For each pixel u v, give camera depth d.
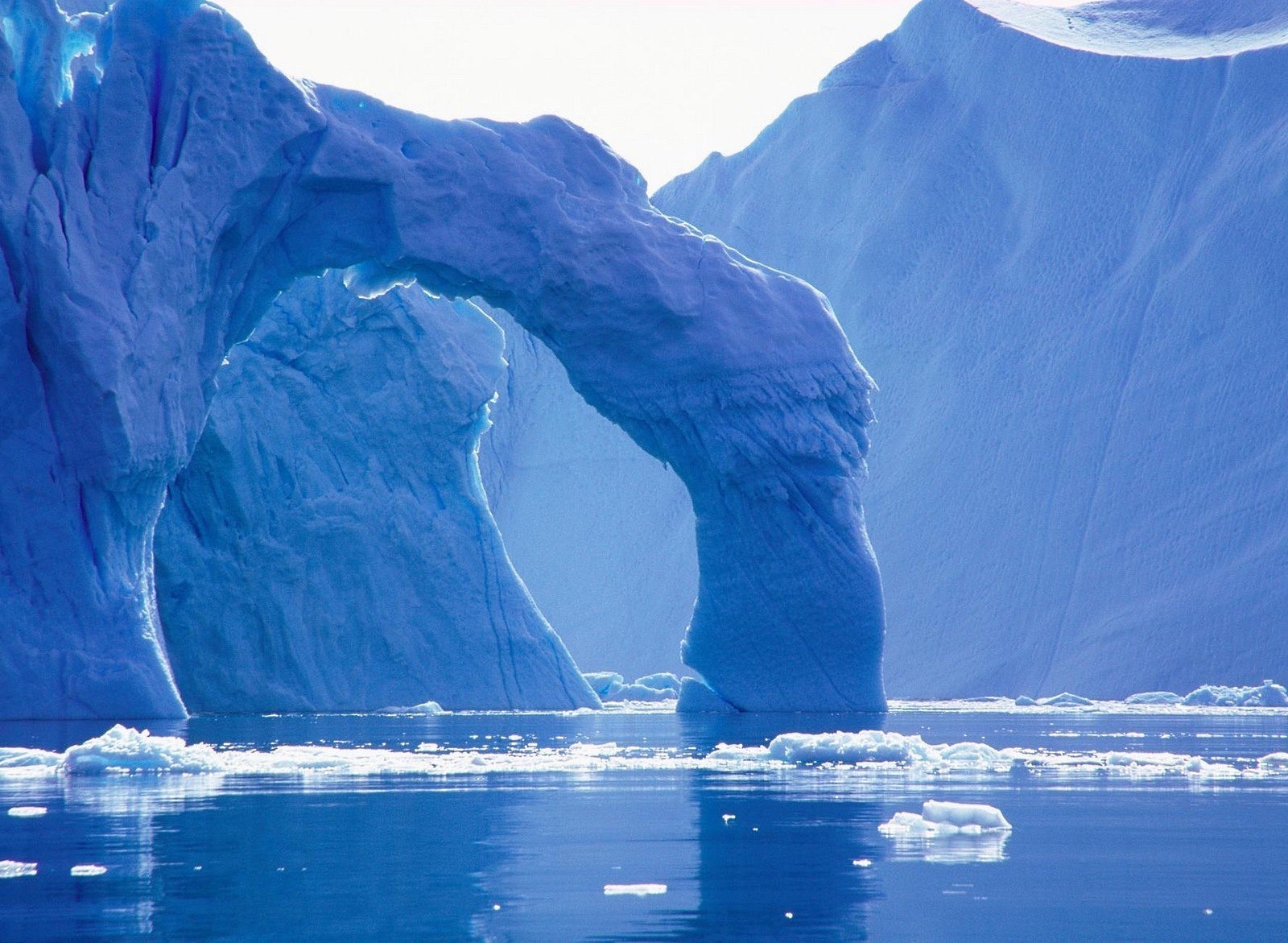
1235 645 96.44
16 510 42.78
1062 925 9.45
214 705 60.12
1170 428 108.50
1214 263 112.38
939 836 14.07
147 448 44.28
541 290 52.41
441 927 9.50
